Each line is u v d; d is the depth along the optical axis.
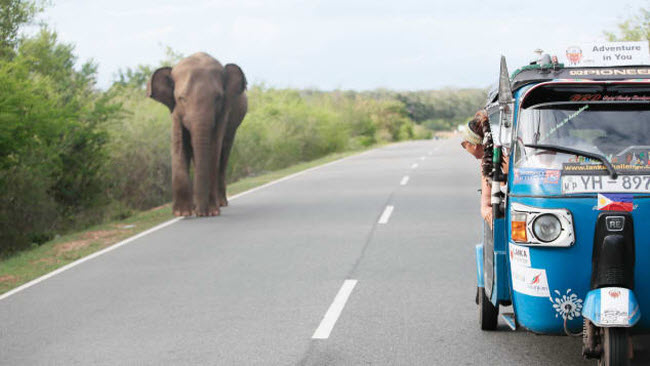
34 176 17.08
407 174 23.12
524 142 5.10
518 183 5.01
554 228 4.79
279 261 9.98
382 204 15.70
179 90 14.76
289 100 40.53
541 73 5.45
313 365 5.74
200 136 14.51
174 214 15.20
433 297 7.79
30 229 17.34
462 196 16.73
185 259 10.43
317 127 39.28
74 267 10.34
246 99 17.41
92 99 21.41
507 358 5.78
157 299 8.10
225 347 6.28
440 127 111.69
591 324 4.79
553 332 4.95
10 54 19.00
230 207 16.30
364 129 53.78
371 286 8.36
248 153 29.77
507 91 5.05
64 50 21.34
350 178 22.39
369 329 6.68
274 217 14.30
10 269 10.68
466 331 6.54
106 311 7.68
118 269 9.98
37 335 6.91
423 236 11.60
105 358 6.11
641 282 4.76
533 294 4.91
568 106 5.12
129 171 22.28
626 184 4.77
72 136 18.38
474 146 6.19
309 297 7.93
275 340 6.43
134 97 24.70
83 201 19.64
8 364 6.08
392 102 74.00
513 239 5.01
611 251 4.69
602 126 5.03
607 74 5.33
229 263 9.98
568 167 4.86
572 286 4.82
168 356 6.09
